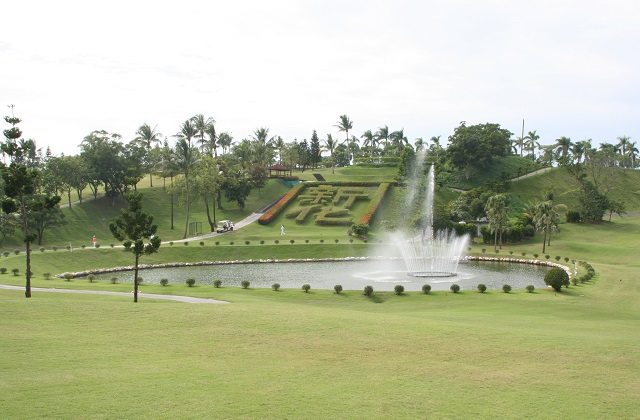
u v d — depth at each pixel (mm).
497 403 16016
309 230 98875
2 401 14883
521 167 142125
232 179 112625
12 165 35031
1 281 47469
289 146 167125
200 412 14594
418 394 16672
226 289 46500
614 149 169625
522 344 22891
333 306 39812
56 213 85125
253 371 18688
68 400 15141
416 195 113812
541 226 84125
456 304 41406
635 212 122562
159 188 125500
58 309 28219
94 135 109438
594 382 18141
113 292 41594
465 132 136375
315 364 19734
